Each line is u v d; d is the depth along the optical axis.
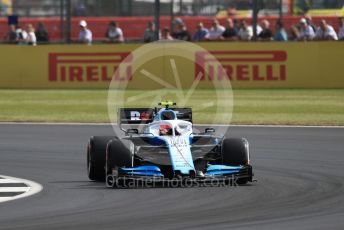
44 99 90.06
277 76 97.00
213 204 34.31
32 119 74.06
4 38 119.25
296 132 64.25
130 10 121.81
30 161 50.66
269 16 119.75
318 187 39.12
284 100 86.31
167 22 120.50
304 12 118.31
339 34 101.31
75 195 37.53
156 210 33.12
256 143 58.25
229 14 122.25
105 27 123.31
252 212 32.50
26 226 30.19
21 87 101.75
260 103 84.06
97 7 123.31
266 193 37.12
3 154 53.91
